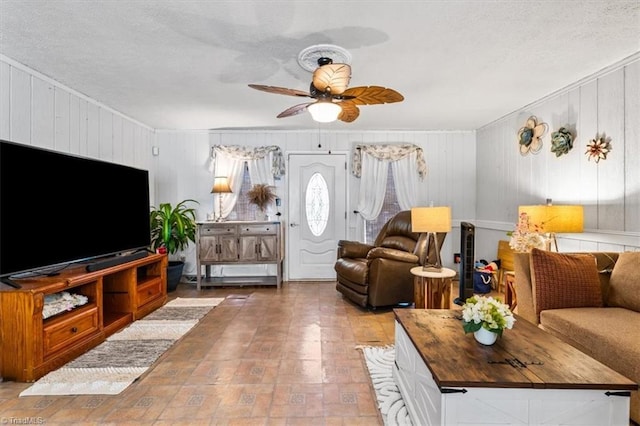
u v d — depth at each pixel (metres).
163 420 1.91
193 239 5.09
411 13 2.11
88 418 1.92
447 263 5.47
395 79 3.23
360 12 2.10
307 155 5.45
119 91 3.56
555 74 3.12
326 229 5.47
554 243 3.44
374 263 3.75
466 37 2.42
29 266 2.50
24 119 2.93
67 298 2.71
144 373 2.42
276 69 2.97
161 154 5.36
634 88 2.76
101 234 3.21
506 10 2.09
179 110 4.26
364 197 5.39
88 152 3.77
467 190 5.48
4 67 2.74
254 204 5.41
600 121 3.08
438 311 2.39
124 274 3.46
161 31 2.34
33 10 2.08
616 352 1.88
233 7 2.04
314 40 2.46
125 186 3.57
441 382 1.45
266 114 4.45
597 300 2.54
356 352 2.76
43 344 2.39
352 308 3.96
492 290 4.65
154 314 3.73
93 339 2.86
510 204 4.51
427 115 4.55
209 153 5.39
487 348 1.77
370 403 2.07
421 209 3.39
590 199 3.20
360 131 5.45
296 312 3.81
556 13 2.13
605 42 2.52
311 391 2.20
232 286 5.02
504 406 1.45
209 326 3.36
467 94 3.68
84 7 2.05
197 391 2.20
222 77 3.17
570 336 2.23
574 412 1.45
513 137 4.43
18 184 2.44
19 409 2.00
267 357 2.67
